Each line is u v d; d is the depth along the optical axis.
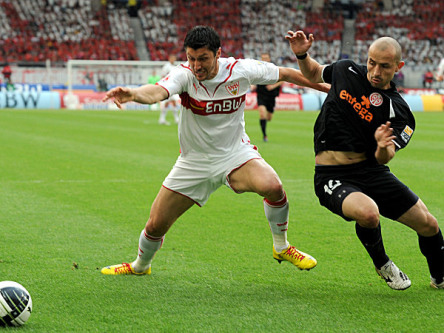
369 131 7.64
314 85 8.57
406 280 7.68
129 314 7.08
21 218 12.26
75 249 10.05
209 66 7.42
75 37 70.06
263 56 26.88
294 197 14.82
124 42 71.31
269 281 8.46
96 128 34.06
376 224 7.25
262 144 26.77
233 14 76.94
